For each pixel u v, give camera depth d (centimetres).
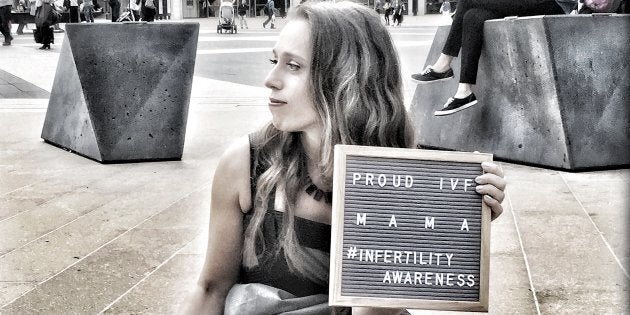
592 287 356
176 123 688
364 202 171
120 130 679
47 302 345
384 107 184
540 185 574
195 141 790
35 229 464
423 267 172
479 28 673
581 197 532
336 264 169
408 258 171
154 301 345
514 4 667
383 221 171
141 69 677
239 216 198
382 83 185
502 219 476
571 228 454
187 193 557
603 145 631
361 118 182
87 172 637
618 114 636
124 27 676
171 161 687
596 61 629
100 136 677
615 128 635
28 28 3053
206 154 720
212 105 1064
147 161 685
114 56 675
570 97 622
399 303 170
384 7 3231
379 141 184
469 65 679
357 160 173
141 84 678
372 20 184
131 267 392
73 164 673
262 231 190
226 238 199
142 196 548
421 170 174
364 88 182
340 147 172
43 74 1409
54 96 780
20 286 366
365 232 171
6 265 396
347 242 171
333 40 180
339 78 180
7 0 1983
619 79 636
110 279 374
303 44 181
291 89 182
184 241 436
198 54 1789
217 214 198
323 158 181
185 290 358
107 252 417
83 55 675
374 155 172
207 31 3059
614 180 589
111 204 525
